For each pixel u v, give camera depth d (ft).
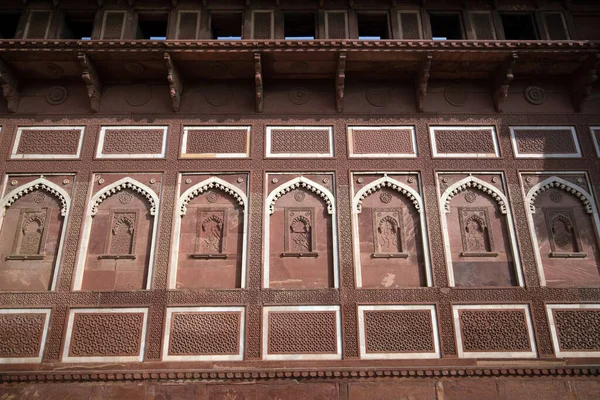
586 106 20.83
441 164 19.65
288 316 17.19
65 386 16.30
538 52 19.39
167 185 19.19
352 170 19.48
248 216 18.67
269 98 20.72
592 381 16.51
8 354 16.66
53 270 17.94
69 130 20.11
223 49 19.08
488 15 21.91
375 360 16.58
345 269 17.87
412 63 20.07
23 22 21.39
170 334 16.90
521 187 19.36
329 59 19.71
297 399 16.12
